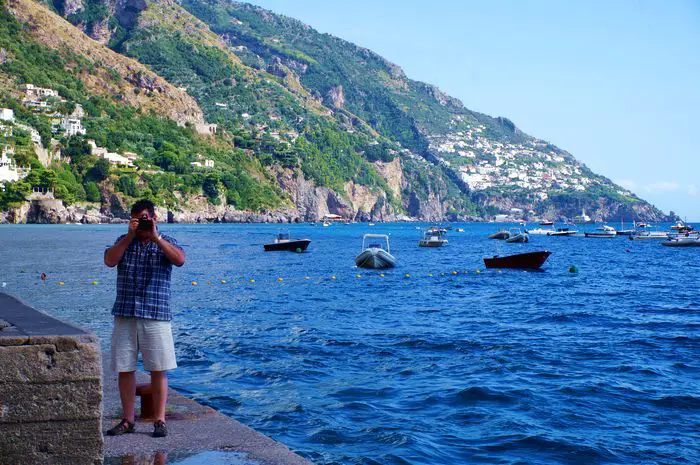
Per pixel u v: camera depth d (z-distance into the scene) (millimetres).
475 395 14617
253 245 104312
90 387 5387
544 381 16047
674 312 30844
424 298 37000
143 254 7293
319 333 23344
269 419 12570
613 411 13555
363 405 13680
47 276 48062
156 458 6590
